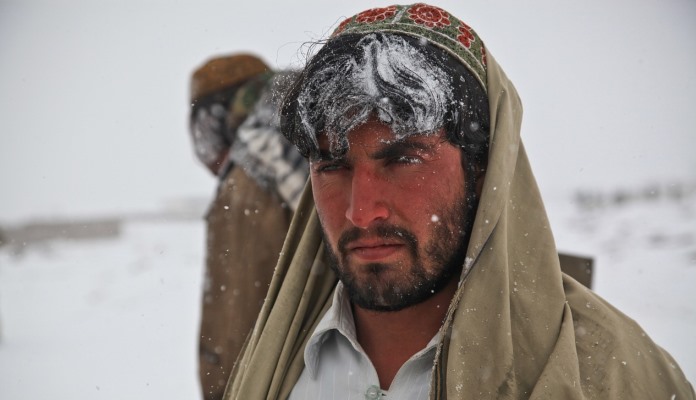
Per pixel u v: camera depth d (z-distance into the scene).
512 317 0.91
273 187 2.14
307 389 1.02
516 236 0.96
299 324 1.09
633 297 5.67
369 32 0.93
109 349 5.88
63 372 5.26
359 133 0.85
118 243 16.20
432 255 0.87
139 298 8.50
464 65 0.93
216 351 2.13
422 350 0.92
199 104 2.57
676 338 4.25
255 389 1.07
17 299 9.02
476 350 0.88
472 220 0.92
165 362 5.25
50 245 17.14
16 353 5.98
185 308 7.64
